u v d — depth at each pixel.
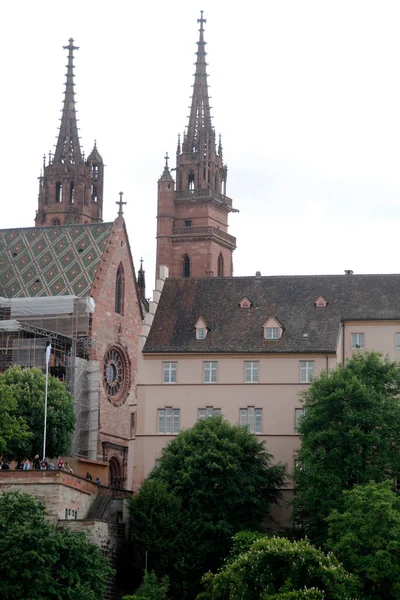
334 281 178.50
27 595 132.88
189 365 171.12
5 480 145.62
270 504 157.88
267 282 179.75
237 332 172.75
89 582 137.88
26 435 159.00
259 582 130.88
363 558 135.75
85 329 198.00
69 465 173.25
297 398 167.75
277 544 131.88
